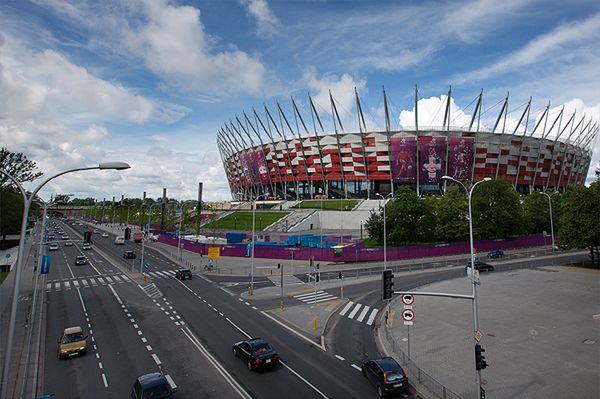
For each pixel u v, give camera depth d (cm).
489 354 2038
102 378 1834
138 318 2917
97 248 8175
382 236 6519
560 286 3706
